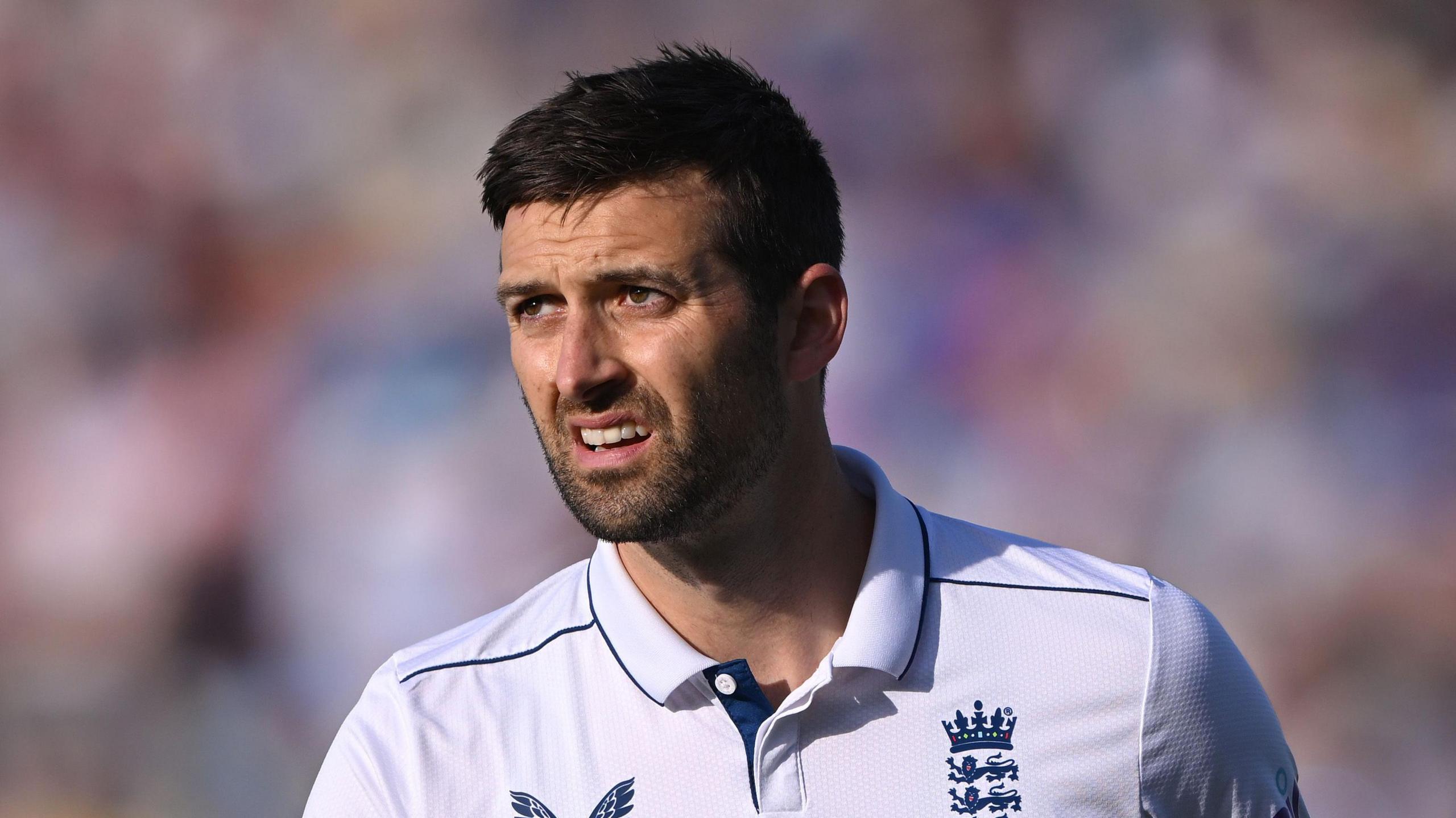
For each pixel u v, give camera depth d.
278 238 30.92
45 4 31.89
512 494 27.12
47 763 25.39
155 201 31.02
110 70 31.83
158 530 27.52
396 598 26.62
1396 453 27.09
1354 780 23.73
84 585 27.16
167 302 30.27
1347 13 30.00
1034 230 29.52
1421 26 29.84
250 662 26.52
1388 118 29.53
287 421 28.44
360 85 31.89
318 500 27.50
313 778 25.45
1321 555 26.28
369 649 26.41
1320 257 28.72
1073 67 30.39
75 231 30.77
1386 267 28.58
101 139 31.42
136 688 26.31
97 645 26.67
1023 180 30.00
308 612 26.73
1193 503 27.00
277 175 31.42
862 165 30.61
